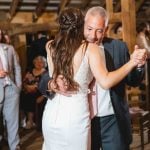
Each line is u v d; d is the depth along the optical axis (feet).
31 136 17.33
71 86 6.23
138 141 15.38
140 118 13.57
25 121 19.17
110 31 20.17
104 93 6.98
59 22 6.36
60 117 6.35
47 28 22.63
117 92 7.07
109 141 7.11
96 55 6.09
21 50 22.82
